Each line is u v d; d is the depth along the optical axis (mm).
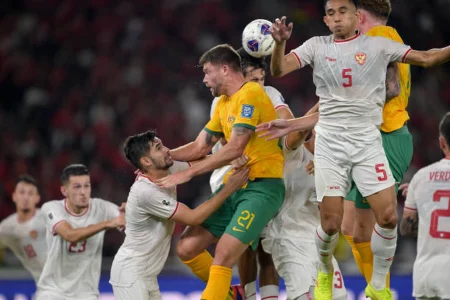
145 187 21531
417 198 21109
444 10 66562
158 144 21812
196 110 58844
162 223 22188
